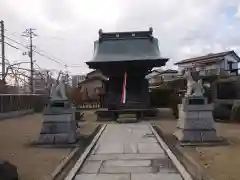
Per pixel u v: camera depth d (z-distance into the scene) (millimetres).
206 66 37531
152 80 51750
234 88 20094
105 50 22719
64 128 11109
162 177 6465
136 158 8469
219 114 18828
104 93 24000
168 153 8930
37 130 15125
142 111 21375
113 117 21188
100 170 7188
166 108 30391
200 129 10719
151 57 21609
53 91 11453
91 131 14969
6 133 14023
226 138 11469
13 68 31750
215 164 7457
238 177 6277
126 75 22469
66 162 7961
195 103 10914
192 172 6719
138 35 23500
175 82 31719
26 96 28344
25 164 7832
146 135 13047
